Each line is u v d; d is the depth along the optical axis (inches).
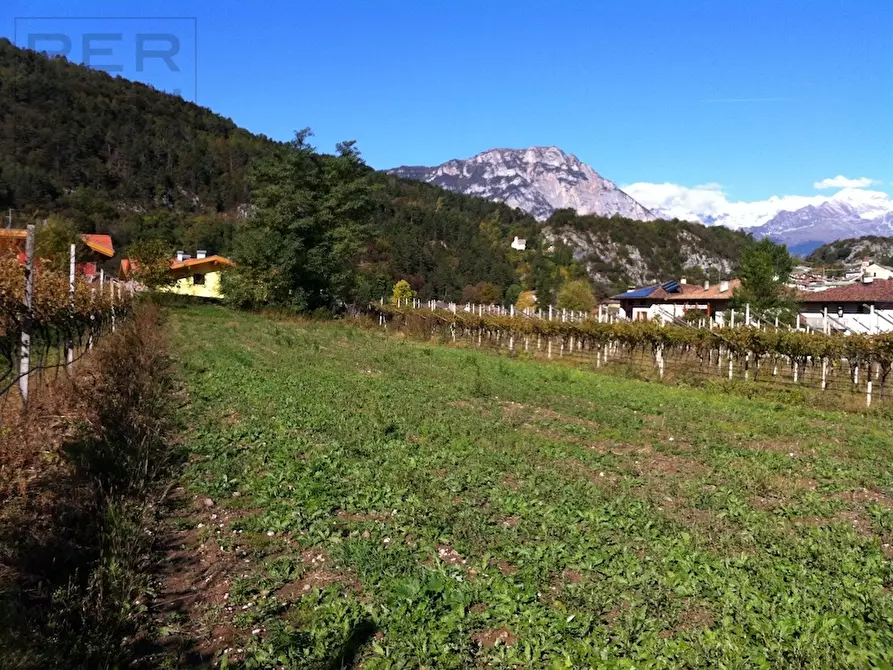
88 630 178.7
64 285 496.7
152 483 315.6
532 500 315.9
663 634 196.1
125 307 1047.6
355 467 361.4
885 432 599.5
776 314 1523.1
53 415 346.0
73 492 259.8
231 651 184.9
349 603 206.7
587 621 198.2
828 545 269.3
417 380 767.7
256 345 1082.1
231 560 243.0
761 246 1774.1
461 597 210.5
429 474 355.6
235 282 1987.0
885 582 240.5
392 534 267.9
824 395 862.5
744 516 309.1
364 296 2484.0
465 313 1765.5
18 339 345.1
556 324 1385.3
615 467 401.7
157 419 435.5
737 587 223.9
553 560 242.5
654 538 272.2
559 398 693.9
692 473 399.9
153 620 199.2
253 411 500.1
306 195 1987.0
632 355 1358.3
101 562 215.8
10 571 195.3
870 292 1921.8
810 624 196.4
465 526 276.8
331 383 676.1
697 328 1117.7
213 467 349.7
